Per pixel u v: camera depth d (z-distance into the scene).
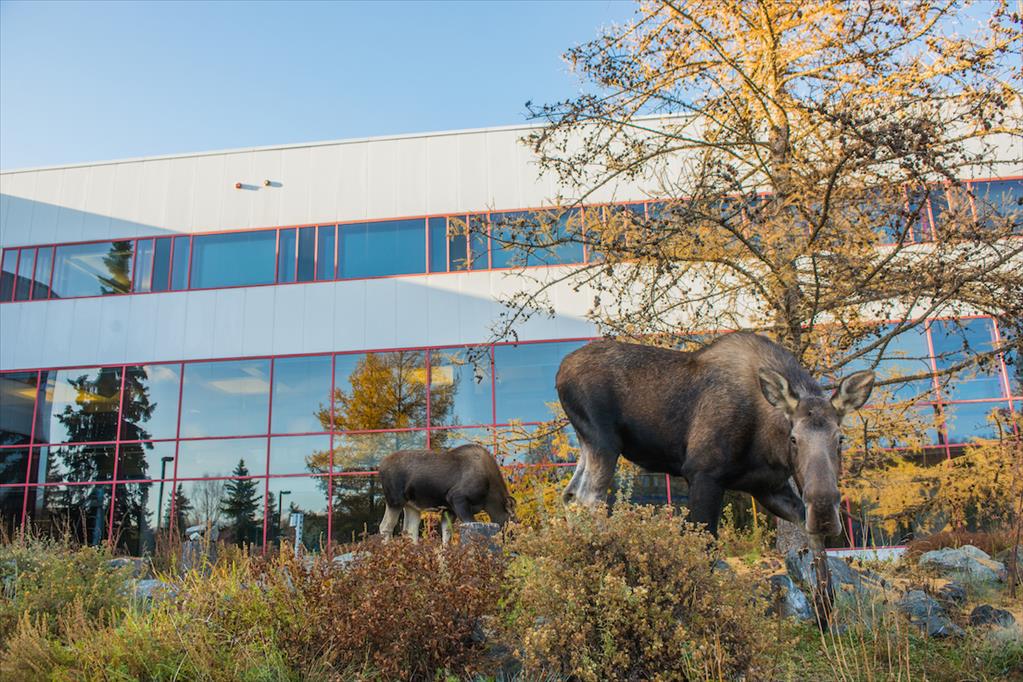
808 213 9.09
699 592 4.79
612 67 9.88
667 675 4.53
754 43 10.63
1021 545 12.06
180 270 27.11
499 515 14.05
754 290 10.56
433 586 5.58
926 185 8.27
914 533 17.41
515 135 26.27
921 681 5.43
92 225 27.88
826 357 10.22
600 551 4.96
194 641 5.59
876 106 9.12
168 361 26.45
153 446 25.92
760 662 4.71
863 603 6.95
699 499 6.75
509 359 24.41
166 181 27.84
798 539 11.18
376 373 25.31
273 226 26.97
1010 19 8.42
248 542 24.66
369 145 27.06
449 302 25.38
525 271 24.97
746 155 10.63
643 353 7.51
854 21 9.52
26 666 5.57
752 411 6.66
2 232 28.23
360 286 26.05
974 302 9.61
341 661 5.55
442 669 5.43
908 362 19.75
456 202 26.12
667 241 9.59
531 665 4.89
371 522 24.31
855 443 11.68
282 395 25.70
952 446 20.09
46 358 27.03
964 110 9.55
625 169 10.39
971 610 7.00
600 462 7.40
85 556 7.82
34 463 26.30
